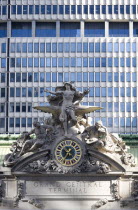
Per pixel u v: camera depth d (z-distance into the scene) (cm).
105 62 19162
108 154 11738
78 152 11800
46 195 11812
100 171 11712
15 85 19162
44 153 11825
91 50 19200
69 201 11812
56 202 11812
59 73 19150
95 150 11744
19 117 19100
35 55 19188
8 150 12912
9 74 19175
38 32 19488
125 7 19538
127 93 19150
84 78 19138
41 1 19450
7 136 13188
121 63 19188
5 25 19512
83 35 19475
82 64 19150
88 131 11838
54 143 11844
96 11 19550
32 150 11831
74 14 19525
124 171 11762
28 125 19088
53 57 19162
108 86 19138
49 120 12088
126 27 19538
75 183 11831
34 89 19138
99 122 11812
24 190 11844
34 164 11781
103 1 19512
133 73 19175
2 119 19138
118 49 19212
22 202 11812
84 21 19562
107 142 11825
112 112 19100
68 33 19538
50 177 11862
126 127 19088
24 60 19188
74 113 11944
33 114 19088
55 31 19525
